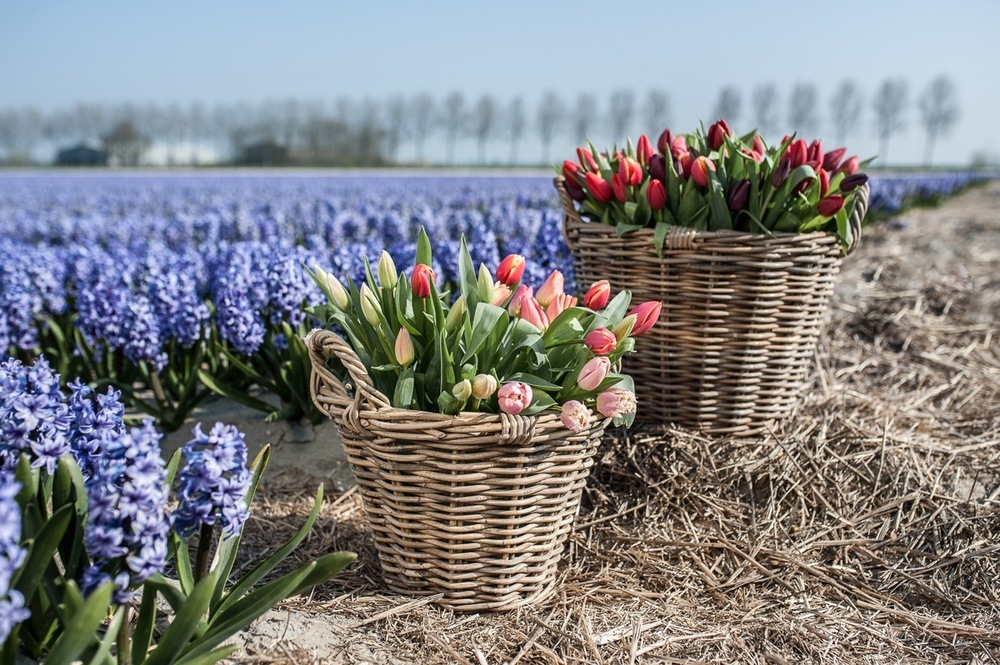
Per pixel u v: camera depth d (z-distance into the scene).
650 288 3.60
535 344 2.57
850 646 2.67
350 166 59.06
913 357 5.16
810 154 3.67
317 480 3.78
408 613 2.66
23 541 1.97
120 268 5.48
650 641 2.63
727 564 3.14
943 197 23.50
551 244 5.19
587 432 2.64
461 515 2.58
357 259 4.66
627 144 4.12
